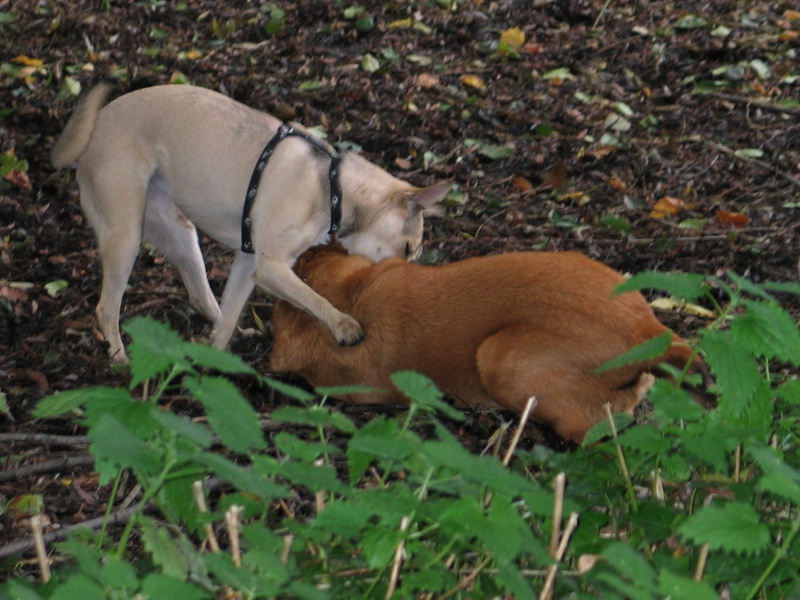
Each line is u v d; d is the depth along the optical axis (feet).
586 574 11.73
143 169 23.95
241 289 24.58
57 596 8.23
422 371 20.31
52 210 29.43
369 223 23.86
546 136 34.60
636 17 43.86
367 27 40.60
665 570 9.24
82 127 24.12
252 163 23.79
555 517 11.79
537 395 18.84
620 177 32.65
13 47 37.70
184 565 9.72
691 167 33.14
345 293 21.81
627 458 14.35
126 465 8.84
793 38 41.78
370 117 34.88
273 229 23.29
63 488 18.90
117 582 8.56
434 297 20.34
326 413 11.90
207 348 10.43
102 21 40.32
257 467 10.68
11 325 24.40
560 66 39.68
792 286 12.51
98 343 24.38
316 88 36.32
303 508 17.42
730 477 15.23
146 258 28.35
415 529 11.27
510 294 19.56
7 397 21.81
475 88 37.24
